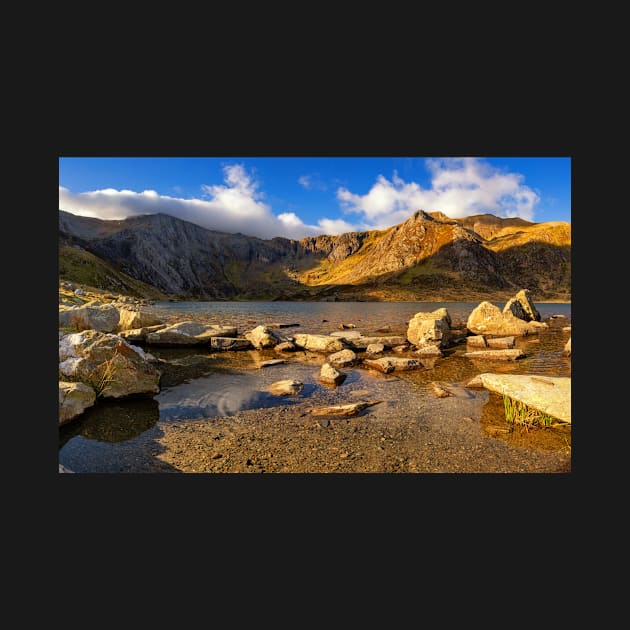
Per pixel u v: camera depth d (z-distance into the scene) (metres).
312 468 9.09
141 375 14.52
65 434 10.86
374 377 18.00
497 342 27.45
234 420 12.12
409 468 9.12
